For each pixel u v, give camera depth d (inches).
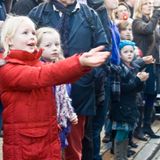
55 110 138.8
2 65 129.5
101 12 207.5
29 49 136.7
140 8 282.4
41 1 213.9
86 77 185.2
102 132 291.1
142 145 279.3
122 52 234.8
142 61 240.2
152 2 281.1
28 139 134.3
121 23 260.4
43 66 124.2
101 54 114.0
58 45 170.1
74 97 184.7
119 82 224.1
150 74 291.7
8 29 136.4
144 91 292.0
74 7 186.4
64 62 119.3
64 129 171.3
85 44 184.4
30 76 123.8
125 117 232.1
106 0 234.5
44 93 135.4
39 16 186.2
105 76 200.1
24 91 132.6
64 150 179.9
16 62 129.3
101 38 187.2
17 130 134.3
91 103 188.5
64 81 120.6
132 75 228.4
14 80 126.9
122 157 238.1
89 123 199.8
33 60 132.6
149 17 284.2
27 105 133.8
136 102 238.8
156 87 294.0
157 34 299.7
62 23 184.5
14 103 133.8
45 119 135.6
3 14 209.9
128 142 251.3
